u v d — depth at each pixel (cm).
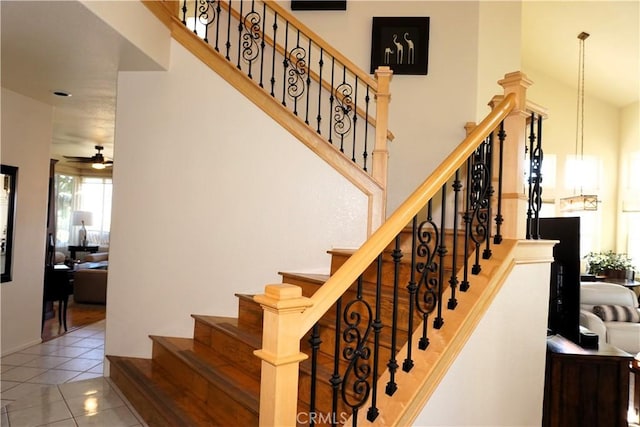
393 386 179
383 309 233
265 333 146
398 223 175
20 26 255
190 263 329
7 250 403
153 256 331
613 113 805
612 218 798
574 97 796
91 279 665
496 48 421
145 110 334
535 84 789
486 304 206
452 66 417
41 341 454
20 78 355
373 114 412
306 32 339
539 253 235
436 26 420
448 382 190
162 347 307
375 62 421
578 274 289
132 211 333
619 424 264
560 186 789
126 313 332
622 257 744
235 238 328
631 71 669
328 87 405
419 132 418
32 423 256
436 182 191
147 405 253
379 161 323
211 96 330
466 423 198
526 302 227
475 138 210
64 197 962
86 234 936
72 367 377
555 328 308
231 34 414
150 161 333
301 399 213
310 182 324
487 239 222
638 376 351
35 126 428
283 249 325
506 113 225
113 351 332
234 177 328
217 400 233
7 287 405
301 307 143
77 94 403
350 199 322
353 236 321
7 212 401
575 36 627
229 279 327
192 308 328
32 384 335
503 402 215
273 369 140
